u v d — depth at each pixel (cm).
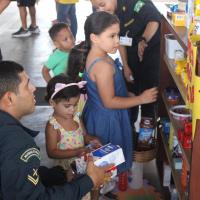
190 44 159
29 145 152
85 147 230
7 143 149
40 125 374
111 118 236
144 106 323
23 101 164
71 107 226
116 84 234
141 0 301
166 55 253
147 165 307
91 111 238
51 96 224
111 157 201
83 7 873
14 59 571
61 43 338
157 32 304
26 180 148
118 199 266
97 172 181
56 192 161
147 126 277
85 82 230
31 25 705
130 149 252
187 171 194
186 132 194
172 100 253
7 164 146
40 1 954
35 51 608
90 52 228
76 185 170
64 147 233
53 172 196
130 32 306
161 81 278
